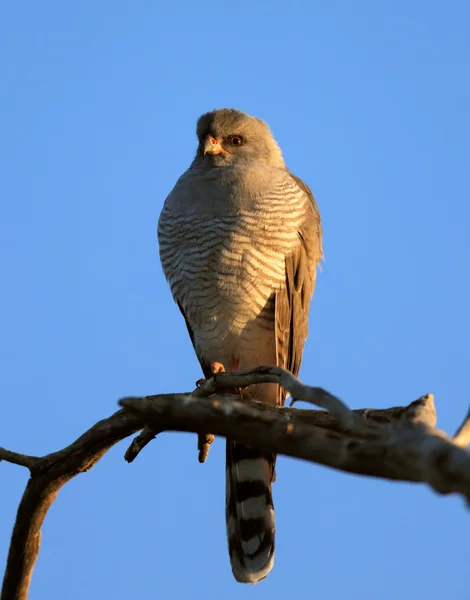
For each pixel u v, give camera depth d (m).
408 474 5.30
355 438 5.55
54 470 8.30
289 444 5.77
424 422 5.93
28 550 8.47
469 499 4.69
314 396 5.86
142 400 6.13
